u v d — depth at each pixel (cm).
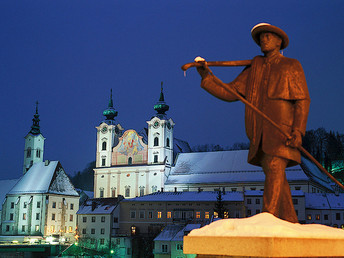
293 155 718
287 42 788
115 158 12950
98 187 12875
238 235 580
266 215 624
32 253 9544
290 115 734
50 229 11906
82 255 9850
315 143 16975
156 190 12231
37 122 14475
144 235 10488
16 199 12312
